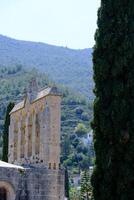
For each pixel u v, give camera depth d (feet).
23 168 163.73
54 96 167.63
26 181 162.40
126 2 115.03
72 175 563.48
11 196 159.74
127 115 109.50
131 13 113.91
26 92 187.01
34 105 178.40
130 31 112.68
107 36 115.03
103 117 112.68
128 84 110.22
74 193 379.14
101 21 117.50
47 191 163.84
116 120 110.11
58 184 165.48
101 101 114.21
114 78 112.68
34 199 161.99
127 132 108.06
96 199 112.78
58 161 166.30
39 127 175.42
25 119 187.83
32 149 177.68
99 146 113.50
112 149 110.52
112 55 114.01
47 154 165.27
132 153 107.34
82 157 638.94
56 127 167.02
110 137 111.24
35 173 163.73
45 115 167.73
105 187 110.42
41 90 179.52
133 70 110.52
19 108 192.24
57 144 166.61
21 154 189.57
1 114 650.02
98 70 115.55
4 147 224.53
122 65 111.34
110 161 110.01
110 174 109.81
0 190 159.94
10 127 204.13
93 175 113.70
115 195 109.70
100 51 116.67
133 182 107.04
